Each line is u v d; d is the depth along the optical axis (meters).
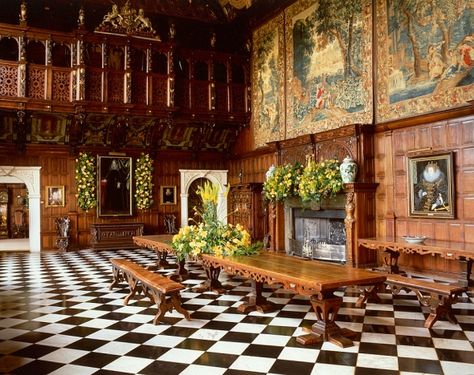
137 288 7.48
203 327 5.78
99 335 5.48
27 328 5.79
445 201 8.73
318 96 12.27
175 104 14.83
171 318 6.21
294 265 6.08
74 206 14.99
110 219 15.43
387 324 5.84
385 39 10.22
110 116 14.12
